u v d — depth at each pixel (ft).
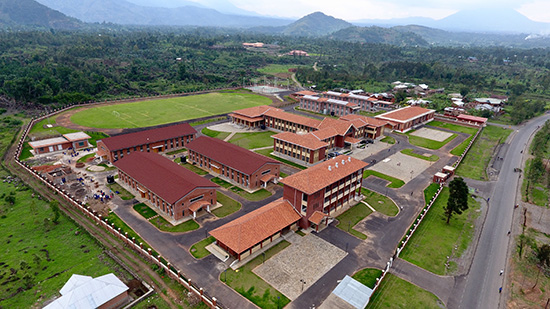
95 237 217.36
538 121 557.74
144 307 164.45
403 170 343.46
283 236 223.10
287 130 460.55
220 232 204.13
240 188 293.43
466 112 587.68
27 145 387.14
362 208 264.72
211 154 325.62
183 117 530.27
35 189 284.00
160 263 190.08
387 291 177.06
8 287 175.32
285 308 164.14
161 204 250.78
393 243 219.82
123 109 564.30
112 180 296.10
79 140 383.24
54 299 167.02
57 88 620.08
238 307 163.94
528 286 185.37
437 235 230.48
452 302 171.83
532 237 230.48
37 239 216.95
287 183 229.04
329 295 173.27
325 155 367.04
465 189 230.68
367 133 446.60
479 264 202.08
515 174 340.18
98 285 162.71
